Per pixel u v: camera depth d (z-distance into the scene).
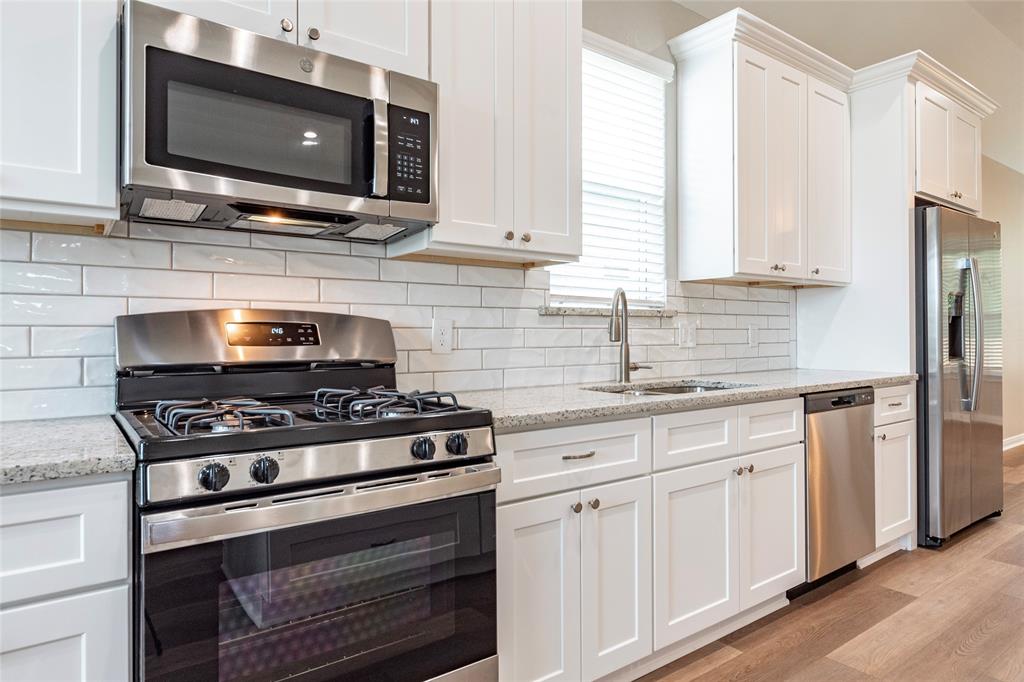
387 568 1.26
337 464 1.19
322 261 1.86
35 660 0.97
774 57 2.88
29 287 1.45
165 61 1.29
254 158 1.39
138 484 1.02
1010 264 5.55
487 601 1.42
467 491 1.37
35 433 1.24
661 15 2.89
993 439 3.44
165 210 1.48
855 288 3.30
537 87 1.95
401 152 1.62
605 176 2.68
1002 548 3.06
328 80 1.50
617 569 1.79
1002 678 1.91
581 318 2.53
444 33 1.74
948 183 3.37
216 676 1.07
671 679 1.92
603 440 1.76
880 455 2.82
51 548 0.99
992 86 4.15
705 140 2.83
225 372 1.59
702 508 2.03
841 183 3.25
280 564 1.13
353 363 1.80
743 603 2.16
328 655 1.19
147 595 1.01
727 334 3.16
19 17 1.18
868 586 2.61
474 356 2.19
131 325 1.50
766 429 2.26
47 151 1.21
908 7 3.15
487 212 1.83
